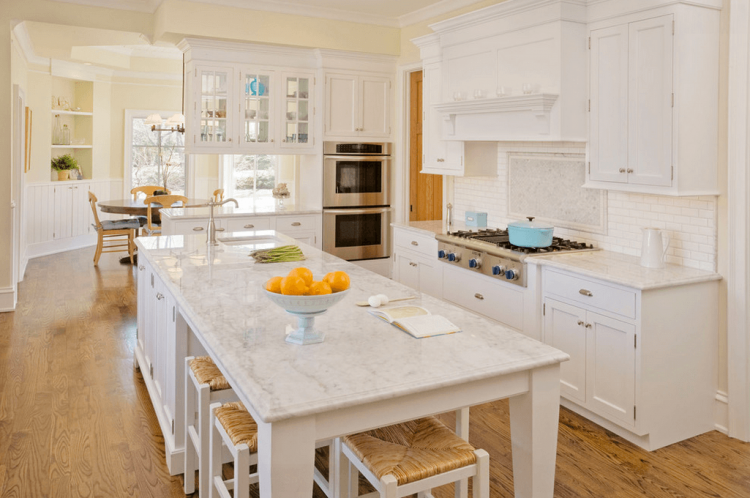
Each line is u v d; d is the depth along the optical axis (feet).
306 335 6.87
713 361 11.12
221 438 7.56
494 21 13.92
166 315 10.02
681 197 11.64
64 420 11.37
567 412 11.95
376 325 7.59
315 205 21.24
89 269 26.32
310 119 20.89
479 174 16.29
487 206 17.15
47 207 29.35
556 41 12.26
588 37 12.23
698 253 11.37
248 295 8.90
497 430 11.18
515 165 15.94
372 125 21.45
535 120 12.96
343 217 21.31
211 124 19.65
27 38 23.71
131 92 33.45
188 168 34.32
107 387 13.04
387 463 6.29
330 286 6.99
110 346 15.90
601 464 9.96
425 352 6.61
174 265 10.91
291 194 32.83
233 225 19.66
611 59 11.71
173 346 9.44
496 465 9.85
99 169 32.65
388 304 8.59
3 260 19.04
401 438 6.98
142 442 10.57
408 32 20.97
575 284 11.39
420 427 7.20
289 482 5.38
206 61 19.29
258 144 20.25
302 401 5.38
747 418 10.81
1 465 9.66
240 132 19.98
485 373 6.09
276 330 7.29
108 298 21.24
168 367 9.93
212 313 7.92
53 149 31.17
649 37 10.89
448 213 16.38
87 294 21.77
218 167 33.42
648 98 10.98
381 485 6.02
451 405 6.10
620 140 11.62
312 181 21.42
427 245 16.19
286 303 6.64
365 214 21.68
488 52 14.23
